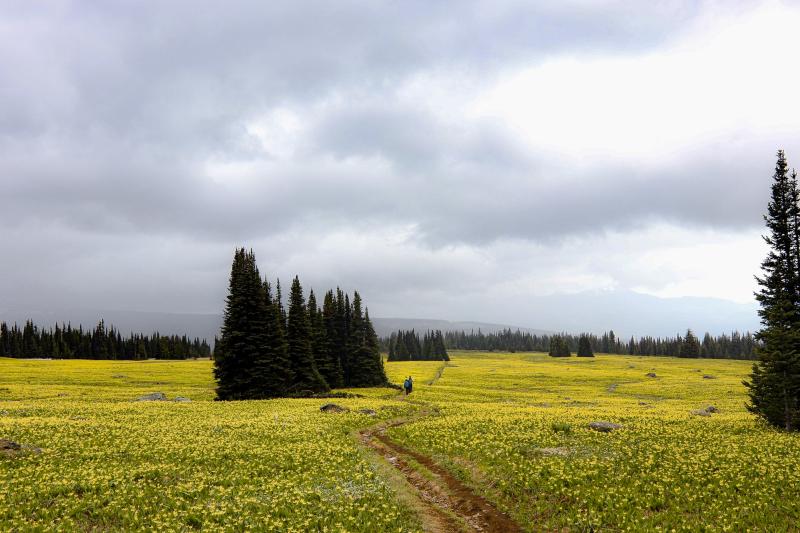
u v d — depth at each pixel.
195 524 16.08
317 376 77.88
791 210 39.34
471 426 34.59
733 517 16.44
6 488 18.14
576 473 21.28
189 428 33.16
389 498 18.84
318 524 16.30
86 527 15.54
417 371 137.75
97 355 197.50
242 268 70.38
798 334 35.25
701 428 34.34
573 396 77.50
